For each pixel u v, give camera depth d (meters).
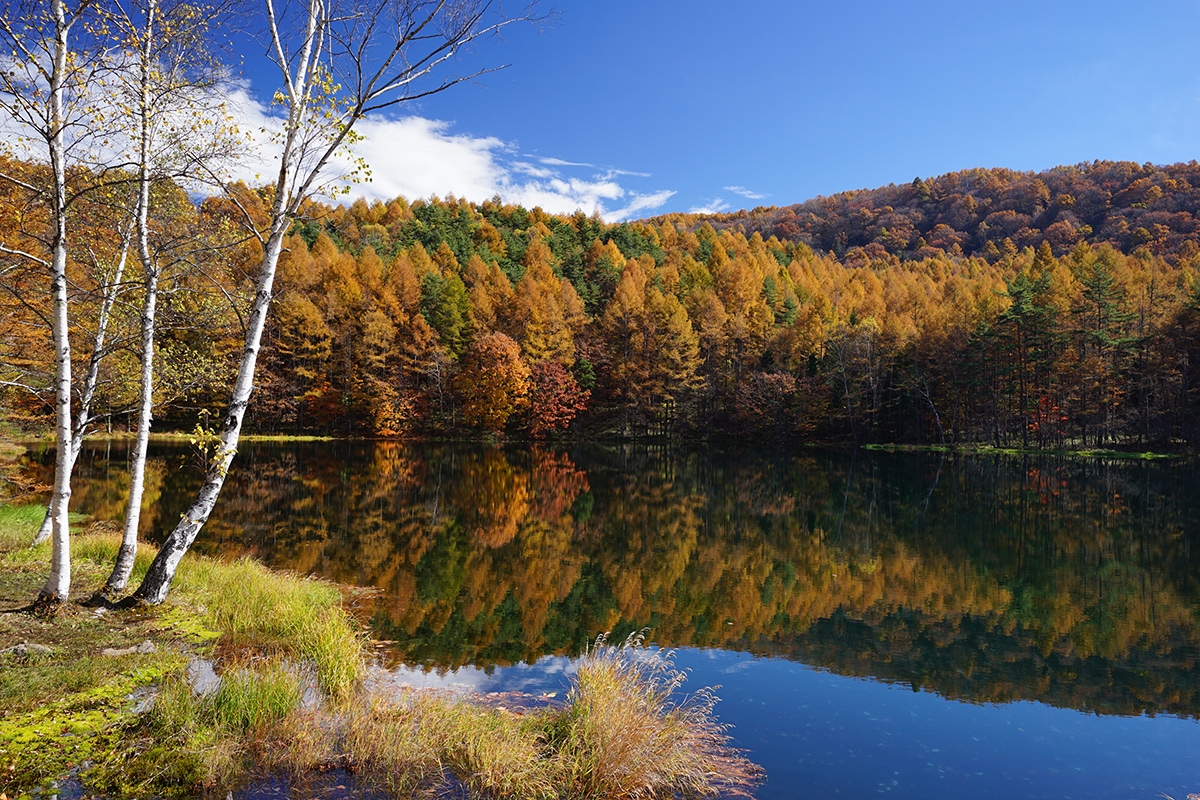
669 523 20.38
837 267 97.38
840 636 10.31
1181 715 7.51
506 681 7.71
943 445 51.28
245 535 16.38
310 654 7.06
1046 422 50.56
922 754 6.34
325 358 53.19
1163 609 11.94
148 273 7.94
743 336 61.25
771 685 8.12
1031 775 6.00
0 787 4.19
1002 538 18.45
